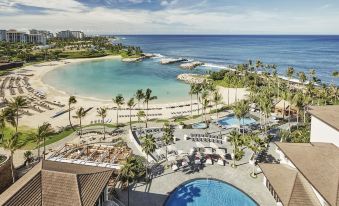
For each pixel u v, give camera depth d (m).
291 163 44.25
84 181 33.09
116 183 50.19
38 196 30.19
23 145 70.25
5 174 48.25
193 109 106.19
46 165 35.78
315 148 41.91
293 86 142.00
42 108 105.94
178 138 72.75
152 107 109.81
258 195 47.00
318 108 50.19
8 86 141.50
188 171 55.00
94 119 94.56
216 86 144.62
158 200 45.91
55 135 78.00
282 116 92.69
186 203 45.34
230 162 58.72
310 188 37.84
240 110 77.56
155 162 58.50
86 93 134.00
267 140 67.88
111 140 73.19
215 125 84.50
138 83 159.25
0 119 69.38
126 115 99.00
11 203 28.20
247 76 150.38
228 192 48.28
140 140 72.44
